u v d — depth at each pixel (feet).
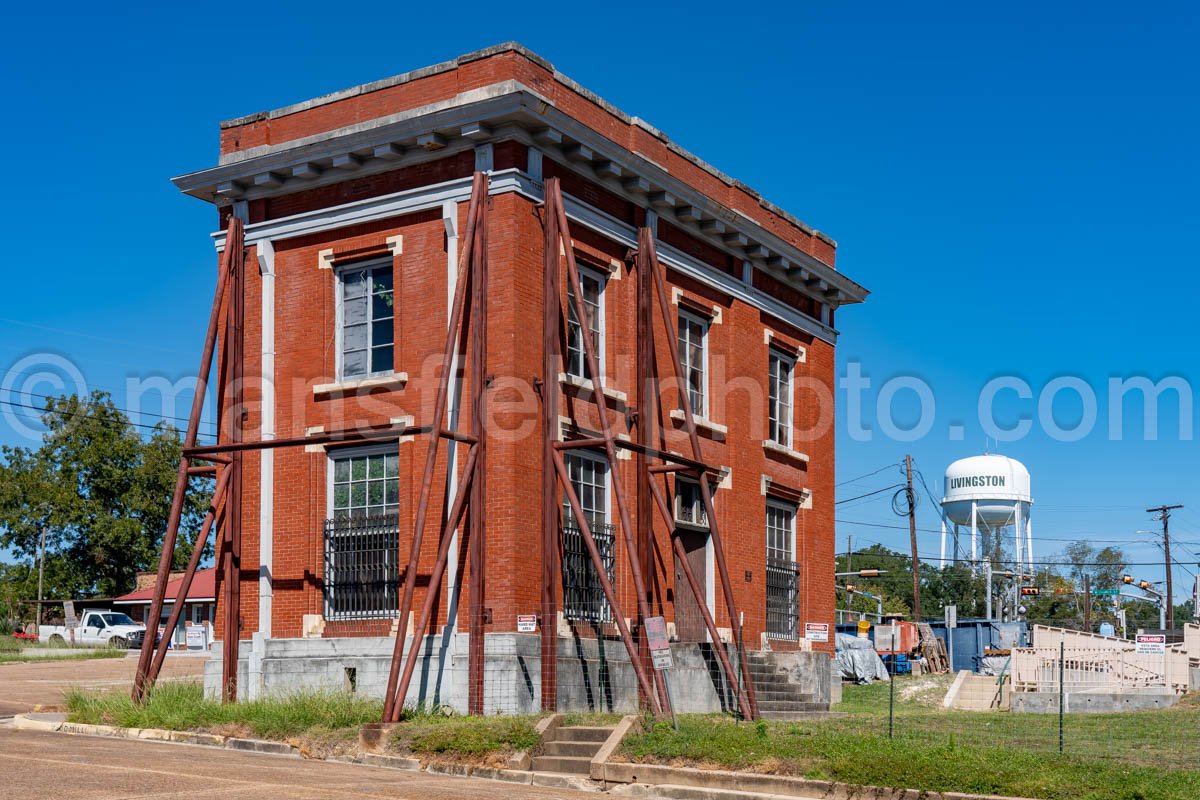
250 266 74.28
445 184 68.18
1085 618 247.50
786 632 89.97
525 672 63.41
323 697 62.85
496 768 53.93
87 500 213.87
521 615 63.87
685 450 79.77
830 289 97.81
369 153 70.08
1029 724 73.92
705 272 83.15
